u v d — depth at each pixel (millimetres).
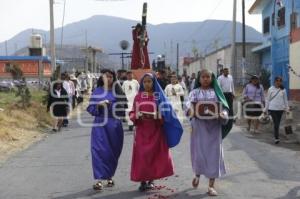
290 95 25203
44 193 8656
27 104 20656
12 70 24891
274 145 14086
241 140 15078
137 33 22031
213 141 8516
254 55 42062
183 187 8977
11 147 13562
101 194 8539
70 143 14625
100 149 8844
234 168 10602
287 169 10547
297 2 28531
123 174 10094
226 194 8453
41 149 13414
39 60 49562
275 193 8508
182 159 11719
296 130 16109
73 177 9859
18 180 9648
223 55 49062
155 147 8609
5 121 16609
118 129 9016
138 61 22000
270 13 35656
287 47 29203
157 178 8578
